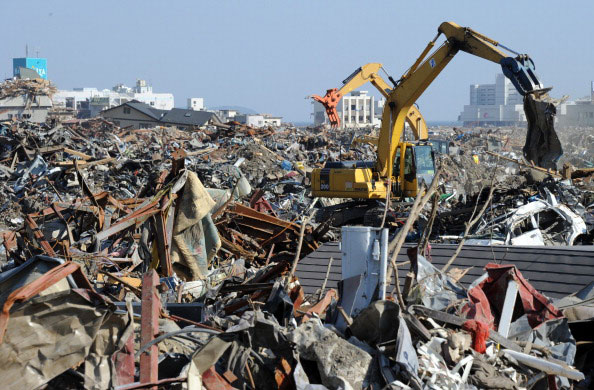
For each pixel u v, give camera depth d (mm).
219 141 67188
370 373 6742
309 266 13445
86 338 5891
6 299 5637
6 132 50531
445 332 7391
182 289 13688
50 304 5820
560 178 25234
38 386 5719
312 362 6941
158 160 41969
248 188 18938
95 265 14633
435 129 198750
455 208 25844
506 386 6895
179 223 15406
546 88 24547
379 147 31172
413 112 43500
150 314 6516
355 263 8359
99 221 17500
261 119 191125
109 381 5949
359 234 8344
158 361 6668
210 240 15641
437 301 8484
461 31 28266
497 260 11945
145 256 15617
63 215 17734
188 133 81688
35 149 45875
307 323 7281
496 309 8398
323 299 8758
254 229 19234
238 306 9875
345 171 30250
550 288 10961
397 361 6629
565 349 8016
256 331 6812
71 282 5965
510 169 53750
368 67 40875
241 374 6531
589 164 55000
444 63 28984
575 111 134375
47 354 5785
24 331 5738
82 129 98750
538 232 18406
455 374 6832
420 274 8789
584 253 11523
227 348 6633
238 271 15883
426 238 9883
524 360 7375
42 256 6188
